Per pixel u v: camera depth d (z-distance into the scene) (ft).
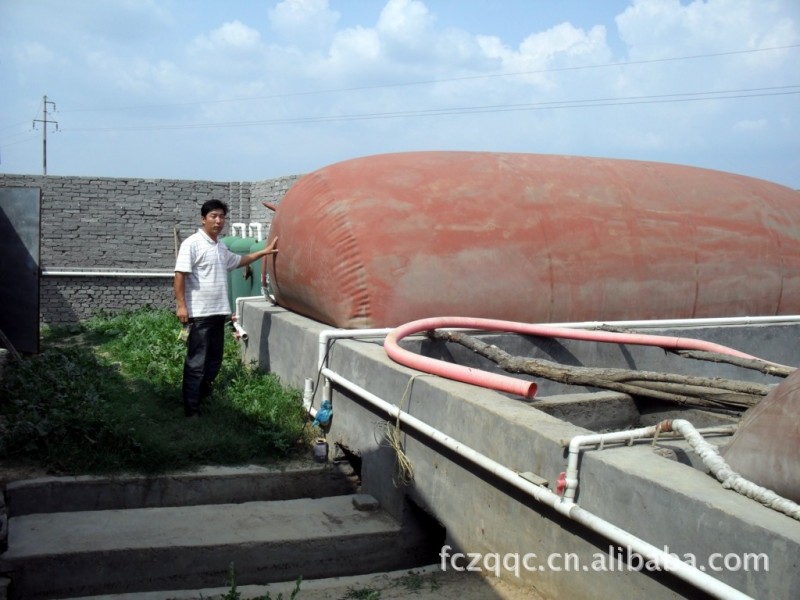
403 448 15.99
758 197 27.07
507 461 12.59
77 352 29.86
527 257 22.07
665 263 23.91
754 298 25.52
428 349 19.62
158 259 48.78
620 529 10.02
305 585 14.66
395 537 15.72
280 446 18.54
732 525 8.67
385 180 22.26
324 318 21.95
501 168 23.75
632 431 11.50
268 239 27.45
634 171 25.84
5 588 13.41
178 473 17.02
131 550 14.21
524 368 16.92
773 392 10.36
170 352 28.50
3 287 29.63
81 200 47.03
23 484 15.97
